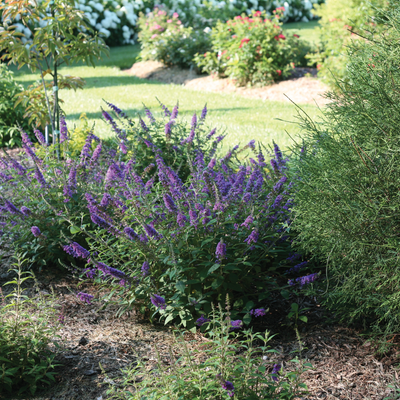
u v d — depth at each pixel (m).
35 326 2.97
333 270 3.20
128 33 23.50
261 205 3.70
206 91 13.11
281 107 10.42
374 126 2.93
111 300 3.62
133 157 4.09
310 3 26.22
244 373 2.46
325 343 3.22
